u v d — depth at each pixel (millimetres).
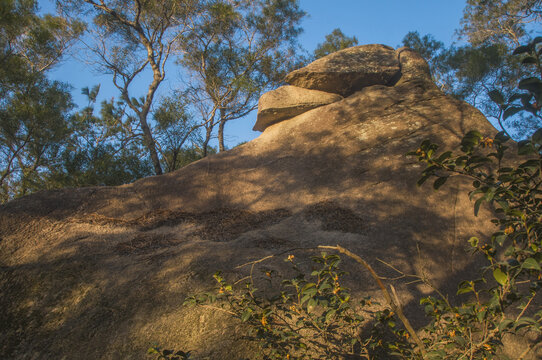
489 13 17766
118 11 14203
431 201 6250
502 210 2613
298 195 7016
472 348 2680
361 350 3635
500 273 2410
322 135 8078
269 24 16031
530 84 2242
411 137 7488
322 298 3275
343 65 9367
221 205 7039
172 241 5887
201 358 3746
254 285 4473
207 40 15266
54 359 4047
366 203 6465
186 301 3820
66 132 12641
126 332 4191
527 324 2453
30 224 6000
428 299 3180
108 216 6465
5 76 10555
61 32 14273
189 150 15508
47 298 4750
